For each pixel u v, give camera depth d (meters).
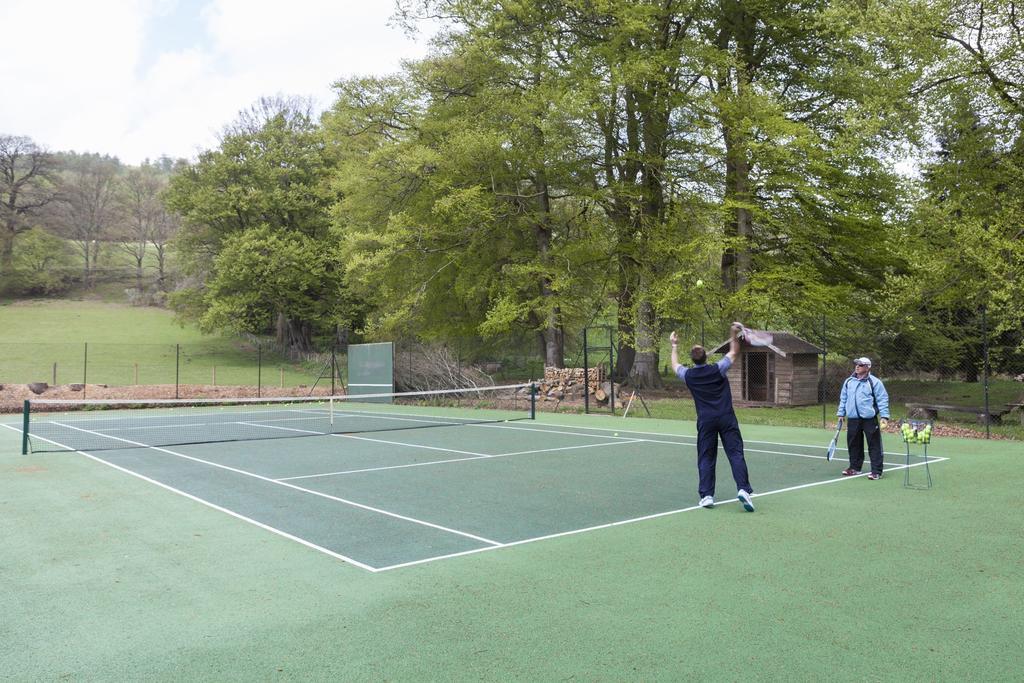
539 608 5.20
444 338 33.06
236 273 51.09
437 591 5.61
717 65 25.42
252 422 21.55
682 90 26.81
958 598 5.38
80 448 15.00
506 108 27.58
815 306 24.06
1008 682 3.98
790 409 23.33
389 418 22.69
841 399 11.02
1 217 78.62
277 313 58.94
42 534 7.59
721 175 26.78
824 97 26.94
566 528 7.68
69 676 4.13
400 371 31.94
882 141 23.91
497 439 16.23
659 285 24.94
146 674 4.16
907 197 22.42
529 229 30.55
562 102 25.05
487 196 27.92
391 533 7.51
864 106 20.69
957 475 10.89
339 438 16.73
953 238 17.95
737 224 26.78
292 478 11.02
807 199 25.39
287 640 4.65
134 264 90.44
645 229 27.06
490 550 6.81
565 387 26.62
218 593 5.62
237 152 55.81
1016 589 5.58
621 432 17.64
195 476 11.27
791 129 23.14
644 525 7.79
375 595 5.54
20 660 4.37
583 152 28.28
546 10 27.91
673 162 26.62
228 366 50.56
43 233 79.75
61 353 51.41
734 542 7.04
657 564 6.30
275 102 57.50
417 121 30.47
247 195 53.59
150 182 88.81
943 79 19.31
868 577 5.90
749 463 12.23
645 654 4.37
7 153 79.56
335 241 53.22
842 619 4.94
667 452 13.86
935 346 28.59
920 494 9.45
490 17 27.02
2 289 77.50
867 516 8.16
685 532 7.46
